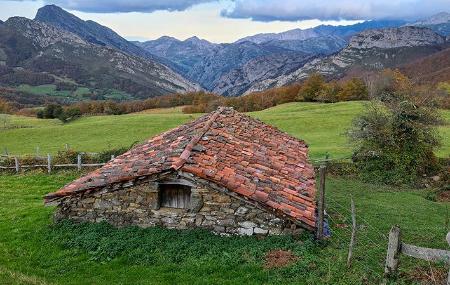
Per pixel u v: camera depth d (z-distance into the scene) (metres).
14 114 105.75
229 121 19.53
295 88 106.62
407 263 11.45
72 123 73.50
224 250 12.30
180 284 10.72
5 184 26.80
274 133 21.67
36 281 10.84
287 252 11.76
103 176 14.62
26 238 14.64
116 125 64.44
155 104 118.75
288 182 14.92
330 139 46.28
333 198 20.70
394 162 28.42
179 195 13.96
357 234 14.23
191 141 14.98
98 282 11.19
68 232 14.14
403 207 19.84
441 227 16.28
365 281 10.20
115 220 14.20
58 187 25.81
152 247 12.72
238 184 13.11
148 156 15.39
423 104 30.47
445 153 34.56
